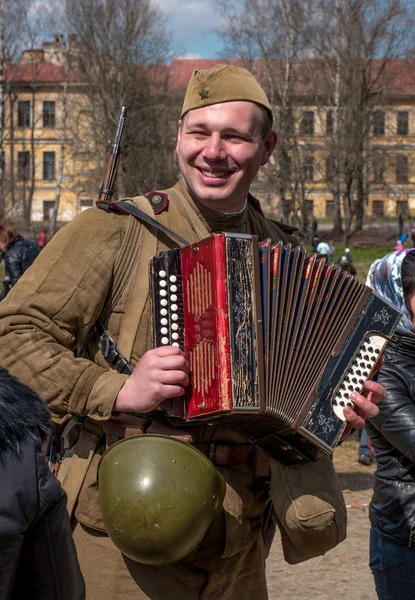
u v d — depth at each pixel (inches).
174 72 2074.3
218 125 113.0
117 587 108.1
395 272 131.9
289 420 104.5
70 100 1891.0
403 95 1925.4
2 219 1648.6
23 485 79.4
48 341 107.5
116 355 110.2
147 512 99.4
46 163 2349.9
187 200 117.6
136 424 109.0
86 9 1679.4
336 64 1592.0
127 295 111.7
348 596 206.8
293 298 104.9
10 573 80.1
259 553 119.6
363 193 1697.8
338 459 340.8
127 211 112.1
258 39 1551.4
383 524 131.0
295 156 1551.4
